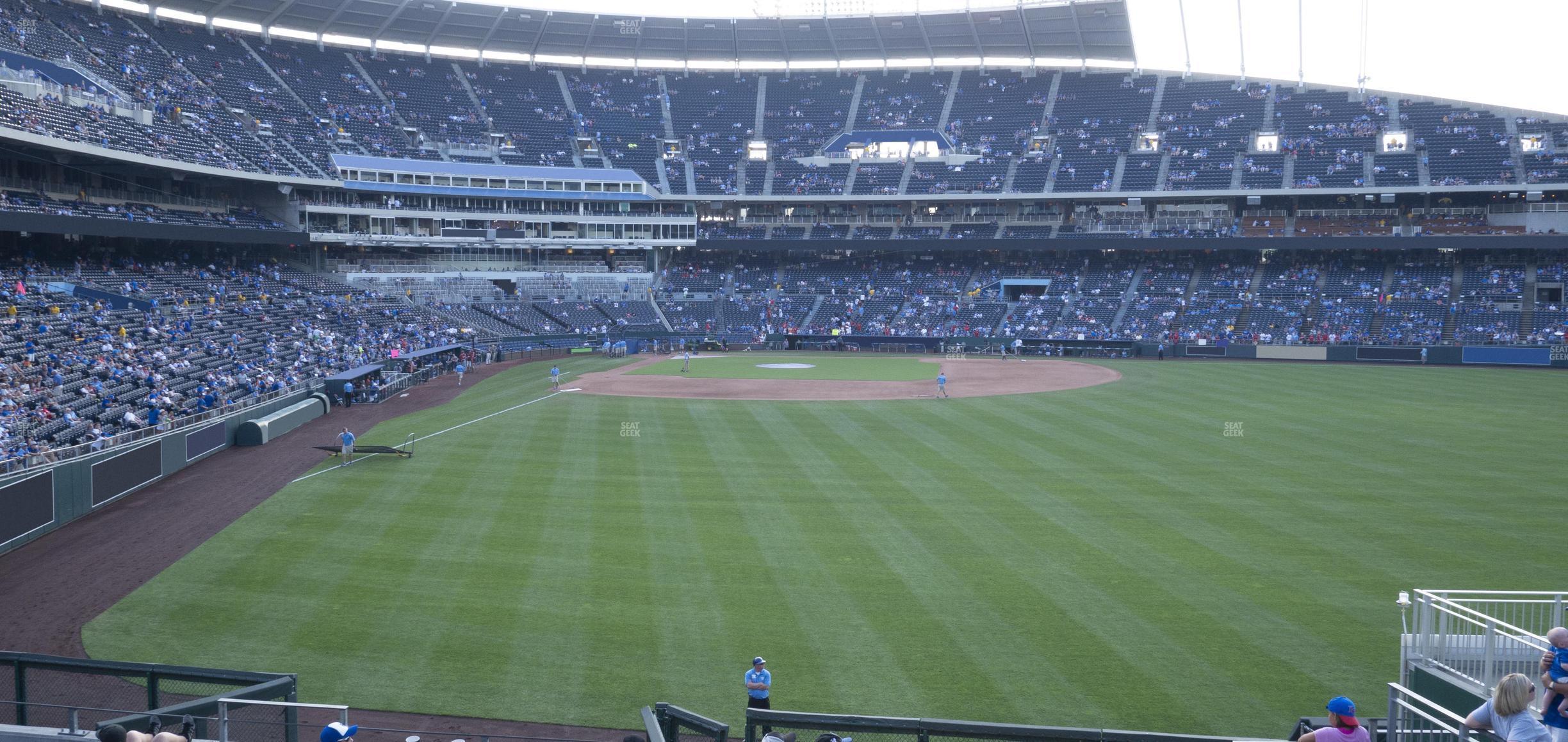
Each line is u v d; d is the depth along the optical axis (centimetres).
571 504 3139
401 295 8212
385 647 2003
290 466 3750
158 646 2002
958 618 2147
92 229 5588
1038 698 1759
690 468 3669
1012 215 9781
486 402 5491
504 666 1920
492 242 9019
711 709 1741
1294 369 7169
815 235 9912
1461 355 7412
